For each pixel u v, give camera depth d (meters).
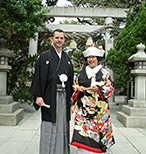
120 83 6.52
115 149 3.04
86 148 2.25
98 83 2.42
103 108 2.43
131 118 4.52
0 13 4.58
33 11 5.38
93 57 2.51
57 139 2.27
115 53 6.13
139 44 5.01
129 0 8.69
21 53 7.89
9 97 5.05
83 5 11.83
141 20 5.55
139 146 3.19
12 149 2.98
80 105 2.50
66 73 2.33
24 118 5.51
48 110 2.24
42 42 8.71
